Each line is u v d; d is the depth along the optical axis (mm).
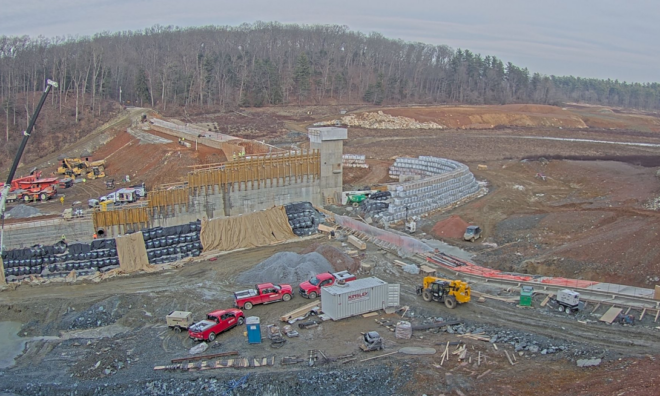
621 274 41469
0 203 46688
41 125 100750
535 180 81312
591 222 52906
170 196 53562
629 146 113125
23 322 38906
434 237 54781
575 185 77625
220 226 52562
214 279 44688
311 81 169375
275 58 184125
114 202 58188
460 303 38000
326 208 63969
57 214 54188
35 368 32406
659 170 72750
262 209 60875
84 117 105375
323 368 30312
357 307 36781
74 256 46156
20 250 45250
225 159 73188
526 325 34688
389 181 81688
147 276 45656
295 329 35219
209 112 131500
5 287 43500
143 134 89875
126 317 38500
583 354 30438
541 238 51688
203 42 192375
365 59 198000
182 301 40250
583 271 42875
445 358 30953
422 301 39062
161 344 34125
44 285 43906
